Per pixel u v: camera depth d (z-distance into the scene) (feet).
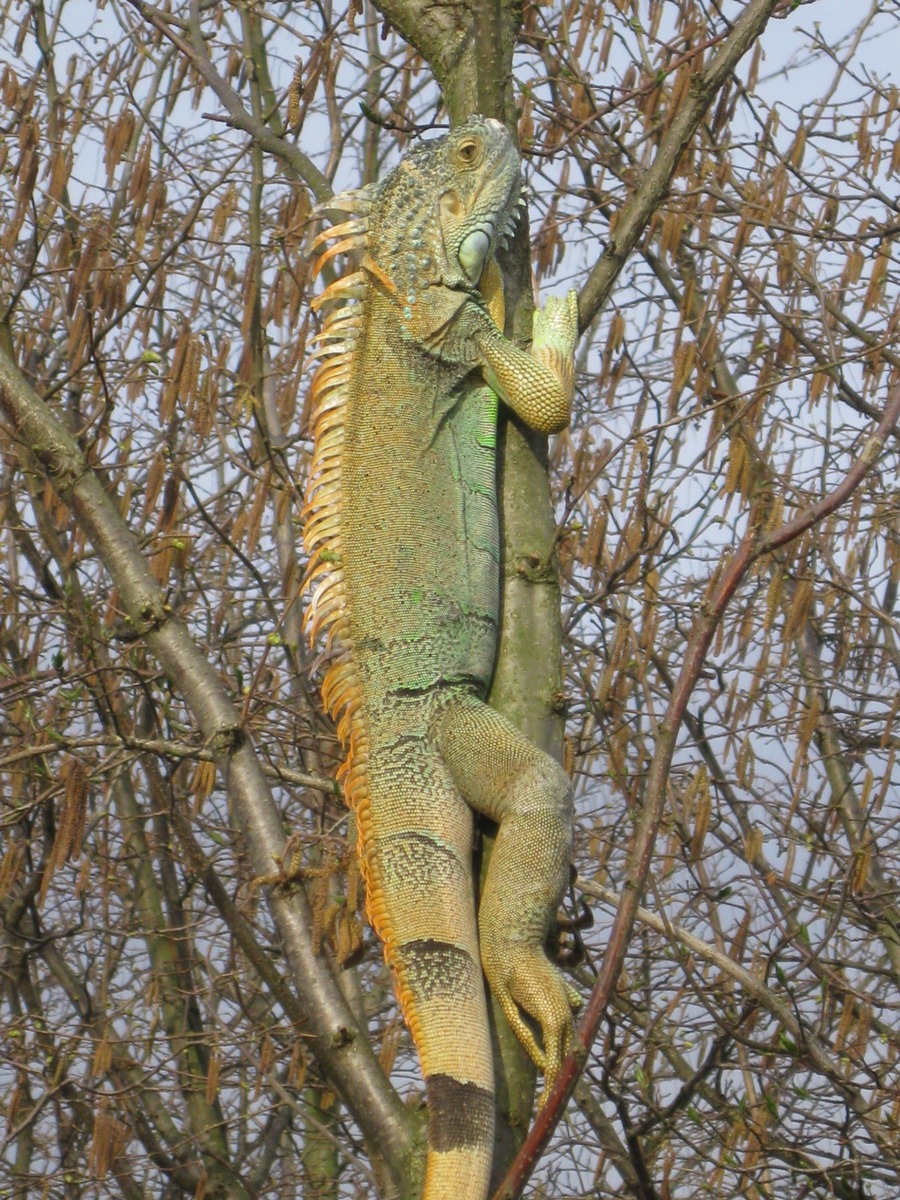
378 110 68.39
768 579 61.05
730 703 52.85
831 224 58.03
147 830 62.90
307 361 31.07
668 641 60.59
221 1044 45.91
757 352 58.39
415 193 30.60
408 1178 25.04
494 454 29.73
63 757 44.42
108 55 63.62
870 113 59.26
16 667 54.65
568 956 27.86
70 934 50.11
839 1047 41.88
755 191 57.06
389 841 26.81
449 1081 24.27
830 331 51.70
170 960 54.60
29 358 58.90
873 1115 47.55
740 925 43.27
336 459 29.71
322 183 42.27
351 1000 41.45
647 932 52.70
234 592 64.69
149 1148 47.65
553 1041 24.54
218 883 38.88
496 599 28.71
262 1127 61.41
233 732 31.76
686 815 49.29
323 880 30.89
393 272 30.22
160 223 61.11
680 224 55.06
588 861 58.49
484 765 27.07
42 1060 53.31
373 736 27.81
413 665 28.09
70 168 53.11
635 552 48.26
